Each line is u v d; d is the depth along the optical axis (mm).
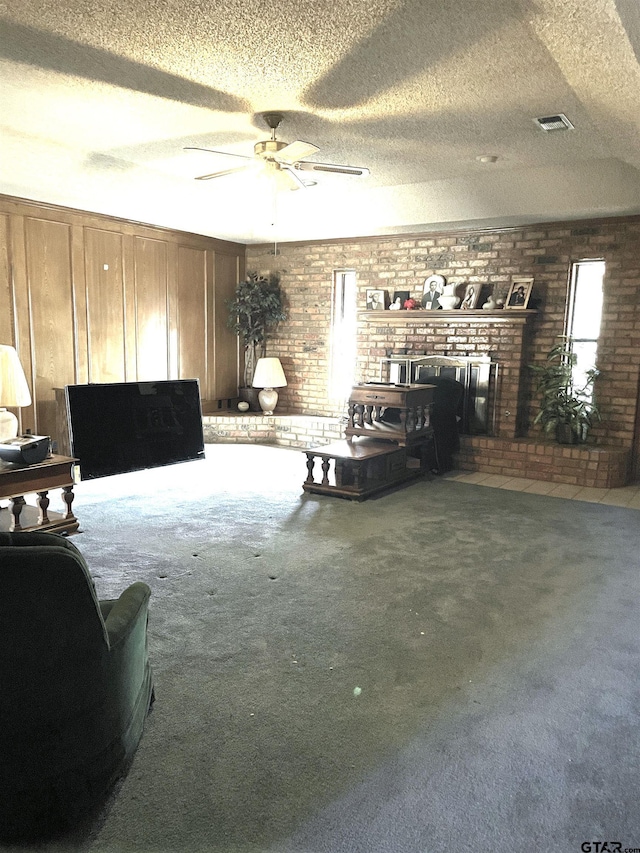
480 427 6309
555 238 5910
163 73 3191
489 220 5887
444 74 3125
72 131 4199
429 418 5770
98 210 5918
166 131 4188
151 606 2906
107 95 3516
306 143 3439
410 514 4547
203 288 7297
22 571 1413
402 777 1791
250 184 5684
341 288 7324
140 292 6539
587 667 2428
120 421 5566
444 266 6535
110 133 4242
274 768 1820
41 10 2559
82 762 1618
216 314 7520
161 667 2373
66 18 2625
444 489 5352
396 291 6859
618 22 2010
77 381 5992
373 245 6953
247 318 7457
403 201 5805
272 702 2156
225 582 3213
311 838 1564
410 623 2785
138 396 5730
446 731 2008
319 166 3852
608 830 1602
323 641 2604
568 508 4793
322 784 1758
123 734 1768
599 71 2498
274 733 1983
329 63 3035
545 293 6016
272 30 2707
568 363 5770
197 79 3262
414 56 2930
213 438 7281
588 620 2840
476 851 1531
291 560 3553
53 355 5773
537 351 6137
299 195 5996
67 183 5074
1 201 5254
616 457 5484
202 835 1571
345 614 2863
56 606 1478
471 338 6332
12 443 3678
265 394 7414
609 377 5770
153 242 6629
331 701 2168
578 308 5953
